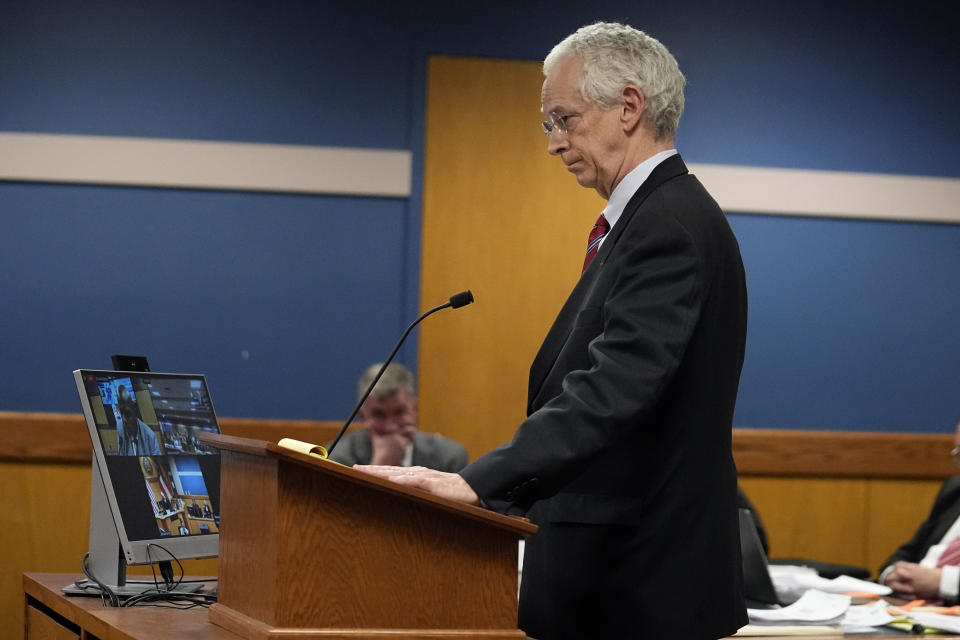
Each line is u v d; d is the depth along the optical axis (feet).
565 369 8.70
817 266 26.53
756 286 26.30
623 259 8.48
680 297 8.23
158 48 24.38
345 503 7.11
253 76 24.62
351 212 24.95
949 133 26.99
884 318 26.73
